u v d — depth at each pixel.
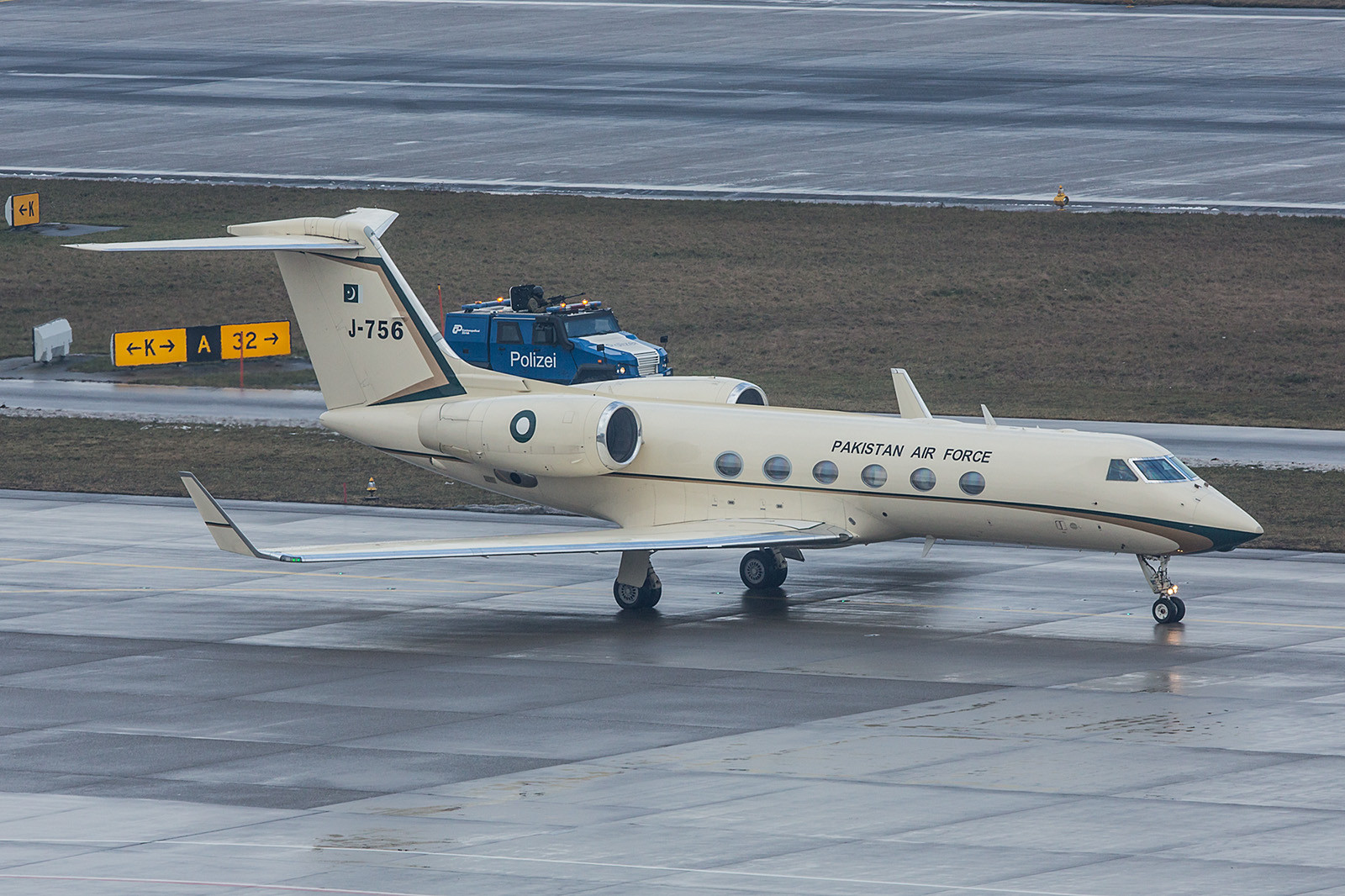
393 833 95.38
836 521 144.38
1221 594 147.38
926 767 104.56
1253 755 105.44
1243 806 96.75
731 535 141.88
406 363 157.25
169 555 169.00
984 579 154.88
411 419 156.62
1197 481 137.00
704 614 145.00
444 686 125.06
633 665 129.75
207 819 98.50
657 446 150.38
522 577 160.62
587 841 93.50
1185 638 133.62
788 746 109.25
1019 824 94.75
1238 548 164.62
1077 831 93.38
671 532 143.50
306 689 124.88
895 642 134.25
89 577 160.75
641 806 98.88
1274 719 112.38
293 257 158.88
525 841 93.69
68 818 99.06
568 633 140.00
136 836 95.81
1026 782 101.50
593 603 150.12
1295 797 98.12
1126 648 131.00
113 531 178.25
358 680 127.06
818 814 97.00
